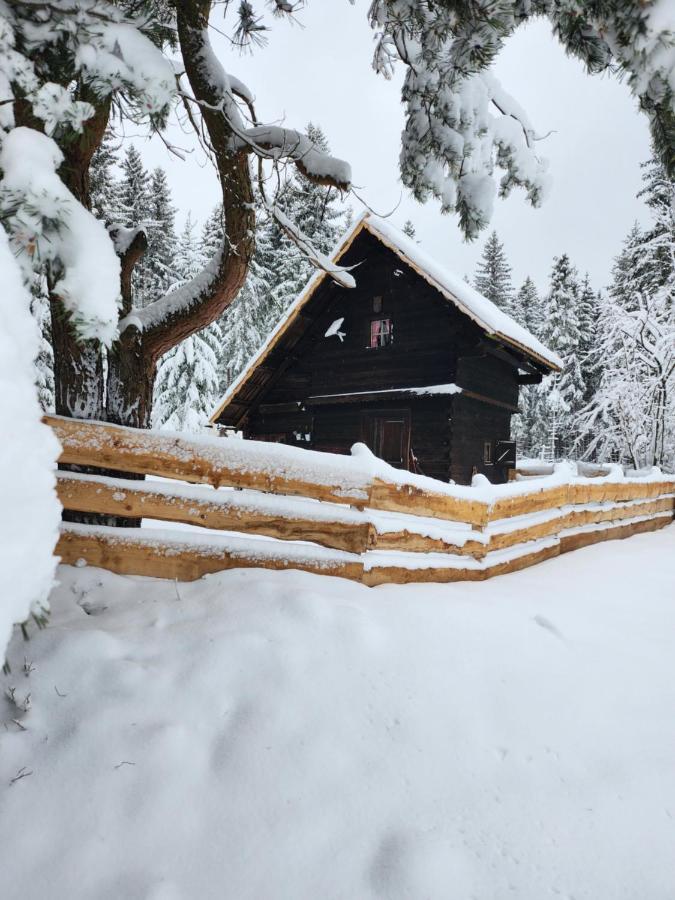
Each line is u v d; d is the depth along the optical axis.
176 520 3.16
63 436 2.95
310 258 3.94
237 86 3.87
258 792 1.85
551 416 35.94
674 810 1.89
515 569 4.89
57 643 2.36
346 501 3.51
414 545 3.85
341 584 3.27
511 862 1.65
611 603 3.98
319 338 14.43
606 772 2.05
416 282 12.41
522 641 2.96
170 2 3.27
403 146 3.85
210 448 3.23
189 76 3.42
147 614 2.74
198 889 1.55
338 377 13.98
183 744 1.98
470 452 12.66
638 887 1.59
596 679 2.70
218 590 2.95
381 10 3.37
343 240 12.18
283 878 1.58
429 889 1.54
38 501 1.35
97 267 1.75
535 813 1.84
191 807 1.79
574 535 6.13
